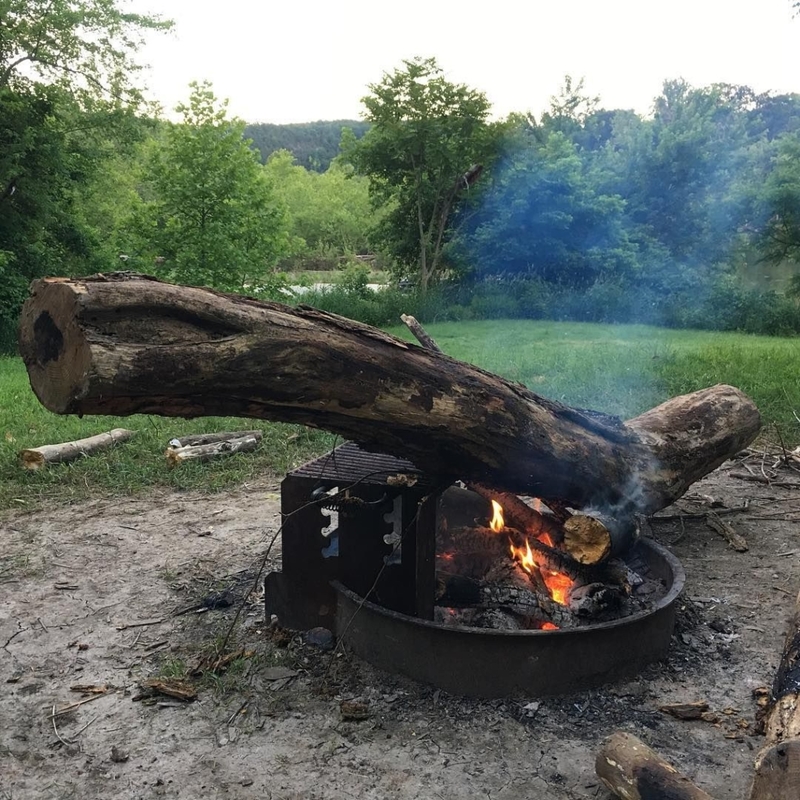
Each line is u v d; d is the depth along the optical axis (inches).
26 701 114.3
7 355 576.4
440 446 109.8
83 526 186.9
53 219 663.1
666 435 152.5
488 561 139.3
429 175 1032.2
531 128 1286.9
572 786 93.9
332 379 97.0
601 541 126.5
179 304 86.0
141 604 145.4
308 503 122.0
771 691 107.4
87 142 714.8
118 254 787.4
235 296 93.8
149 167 809.5
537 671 109.6
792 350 515.5
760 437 268.8
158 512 196.7
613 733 102.0
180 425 274.4
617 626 111.7
